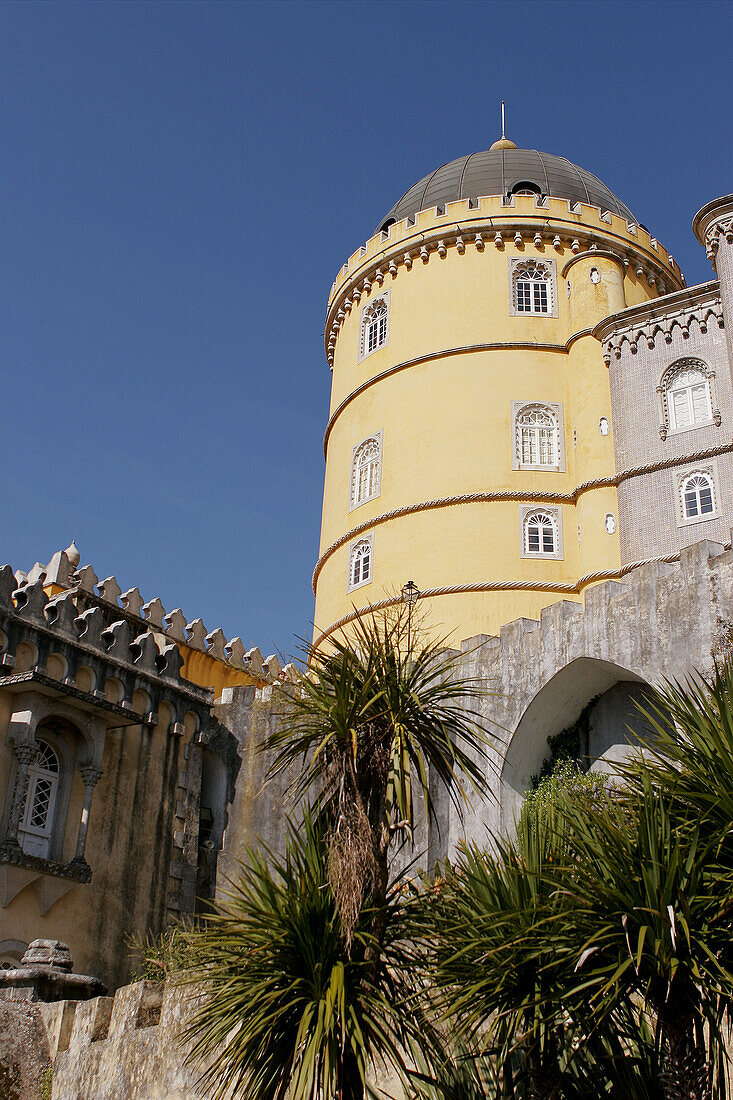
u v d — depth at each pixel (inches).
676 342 1304.1
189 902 1159.0
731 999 445.7
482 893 520.4
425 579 1348.4
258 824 1198.9
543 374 1433.3
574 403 1379.2
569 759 1043.3
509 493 1364.4
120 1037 719.1
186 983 570.3
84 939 1056.2
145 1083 685.3
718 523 1199.6
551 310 1473.9
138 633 1416.1
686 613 946.7
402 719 562.6
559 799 589.0
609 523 1286.9
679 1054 461.4
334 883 517.3
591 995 473.1
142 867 1129.4
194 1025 572.4
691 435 1255.5
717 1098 450.9
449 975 501.0
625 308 1395.2
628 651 973.8
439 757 576.7
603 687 1039.0
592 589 1019.9
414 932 529.3
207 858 1207.6
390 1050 487.5
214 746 1261.1
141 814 1147.9
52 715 1087.6
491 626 1304.1
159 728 1198.9
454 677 1101.7
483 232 1510.8
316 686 578.6
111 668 1160.2
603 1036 495.5
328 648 1416.1
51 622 1117.1
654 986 467.2
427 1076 498.0
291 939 510.6
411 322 1513.3
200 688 1257.4
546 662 1032.8
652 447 1274.6
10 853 1004.6
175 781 1195.3
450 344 1467.8
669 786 510.3
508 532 1348.4
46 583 1355.8
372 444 1489.9
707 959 453.1
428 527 1378.0
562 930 480.1
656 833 481.1
